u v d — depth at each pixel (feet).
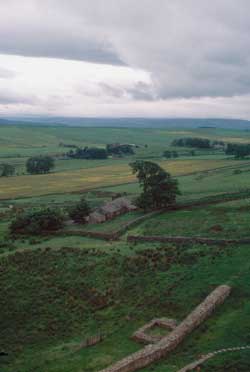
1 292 193.36
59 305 178.81
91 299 180.34
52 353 141.90
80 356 135.33
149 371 114.83
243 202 312.09
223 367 111.45
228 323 136.36
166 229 264.31
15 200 431.43
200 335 131.75
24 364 137.39
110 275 200.13
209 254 206.28
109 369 113.50
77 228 289.33
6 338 156.97
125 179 530.27
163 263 203.92
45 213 294.66
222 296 152.66
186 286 173.88
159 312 158.51
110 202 332.60
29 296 188.24
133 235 257.96
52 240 268.62
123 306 170.30
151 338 137.18
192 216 290.97
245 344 122.31
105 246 243.19
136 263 208.33
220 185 398.21
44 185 517.14
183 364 116.57
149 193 317.83
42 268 216.33
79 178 563.07
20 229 293.43
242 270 176.55
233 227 250.37
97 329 155.74
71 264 217.15
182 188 399.24
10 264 225.56
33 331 160.45
